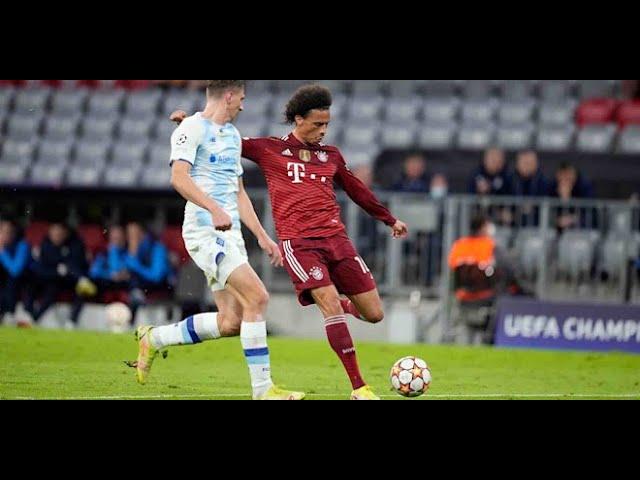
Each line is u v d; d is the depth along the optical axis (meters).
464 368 46.84
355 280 35.22
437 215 66.62
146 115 93.94
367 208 37.06
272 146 35.34
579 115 90.06
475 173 69.50
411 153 80.44
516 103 90.19
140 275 66.44
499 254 65.88
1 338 52.34
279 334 69.00
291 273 34.66
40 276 66.75
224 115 33.72
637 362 51.47
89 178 89.50
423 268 67.12
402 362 34.00
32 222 71.50
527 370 46.66
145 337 35.69
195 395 35.00
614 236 66.25
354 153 85.69
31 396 33.72
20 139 93.00
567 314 61.66
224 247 33.09
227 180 33.66
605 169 79.88
